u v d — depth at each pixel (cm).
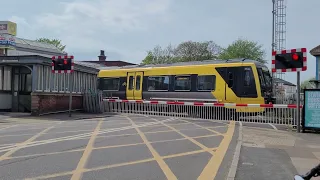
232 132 1227
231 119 1753
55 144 920
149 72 2192
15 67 1927
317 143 1024
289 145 981
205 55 5359
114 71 2378
